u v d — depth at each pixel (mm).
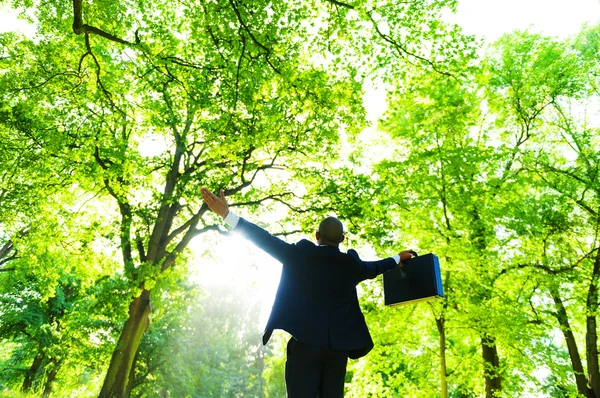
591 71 16250
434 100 12828
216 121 10008
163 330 24656
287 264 1842
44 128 14258
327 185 14602
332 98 11188
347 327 1721
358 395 11938
